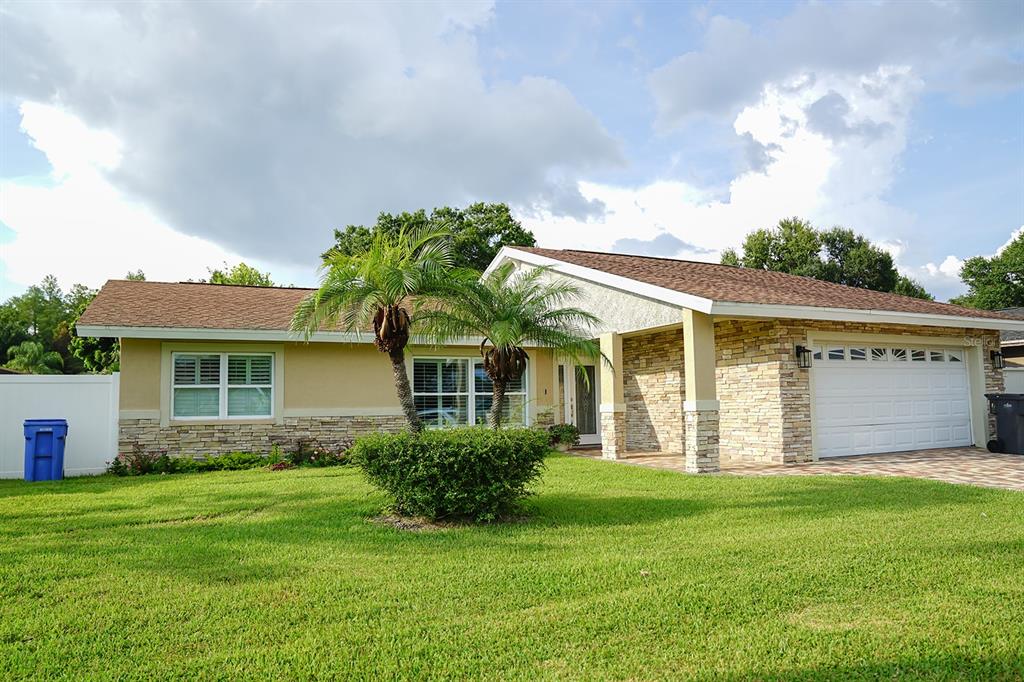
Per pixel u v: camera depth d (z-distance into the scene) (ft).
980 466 41.39
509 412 58.08
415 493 25.81
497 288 36.06
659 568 19.10
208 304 52.37
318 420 50.70
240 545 22.57
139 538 23.75
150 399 45.96
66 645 14.11
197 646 14.02
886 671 12.41
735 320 48.47
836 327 47.37
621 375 51.01
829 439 46.96
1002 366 55.57
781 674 12.35
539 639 14.17
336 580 18.42
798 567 18.83
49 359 153.17
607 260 59.11
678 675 12.41
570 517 27.22
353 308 33.65
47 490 36.29
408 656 13.43
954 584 17.11
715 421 41.27
